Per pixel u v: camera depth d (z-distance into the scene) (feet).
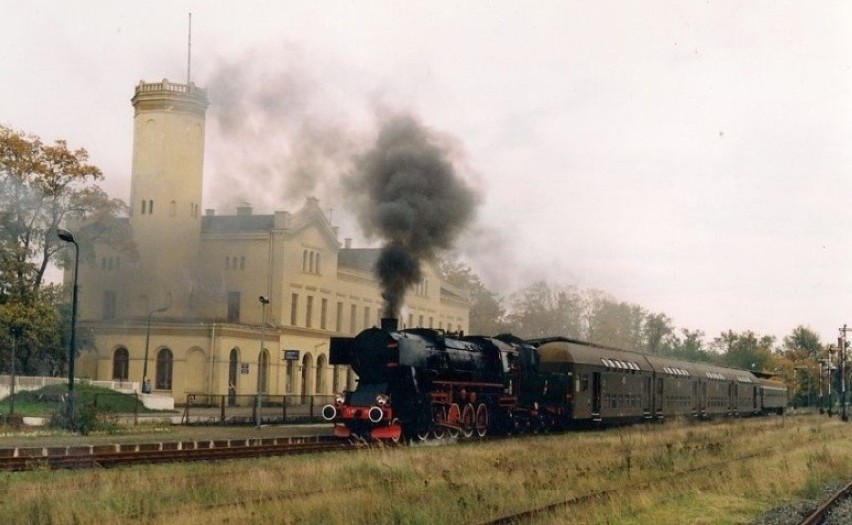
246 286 223.30
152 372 203.41
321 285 236.63
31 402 151.74
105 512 45.47
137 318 216.74
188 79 228.22
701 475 70.38
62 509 45.52
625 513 52.49
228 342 201.16
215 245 227.20
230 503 49.49
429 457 74.95
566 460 79.46
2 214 177.58
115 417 119.44
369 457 72.95
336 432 94.38
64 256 186.70
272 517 45.24
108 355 207.62
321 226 236.22
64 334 175.11
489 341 112.37
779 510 55.98
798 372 426.10
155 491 52.95
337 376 242.78
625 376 138.41
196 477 58.95
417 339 97.04
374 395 92.99
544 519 47.98
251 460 73.92
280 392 219.20
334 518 45.68
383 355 94.38
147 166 226.17
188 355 201.16
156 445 85.20
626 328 358.02
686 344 412.57
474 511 50.26
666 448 90.27
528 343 128.57
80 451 80.18
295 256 225.97
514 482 60.70
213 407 178.50
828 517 54.34
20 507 46.44
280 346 218.59
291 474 61.62
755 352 418.92
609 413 131.64
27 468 64.28
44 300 176.14
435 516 47.52
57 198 183.42
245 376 206.59
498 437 107.96
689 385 168.45
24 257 173.88
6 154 177.99
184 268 224.94
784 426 161.27
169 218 224.74
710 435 122.52
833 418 253.85
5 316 162.30
